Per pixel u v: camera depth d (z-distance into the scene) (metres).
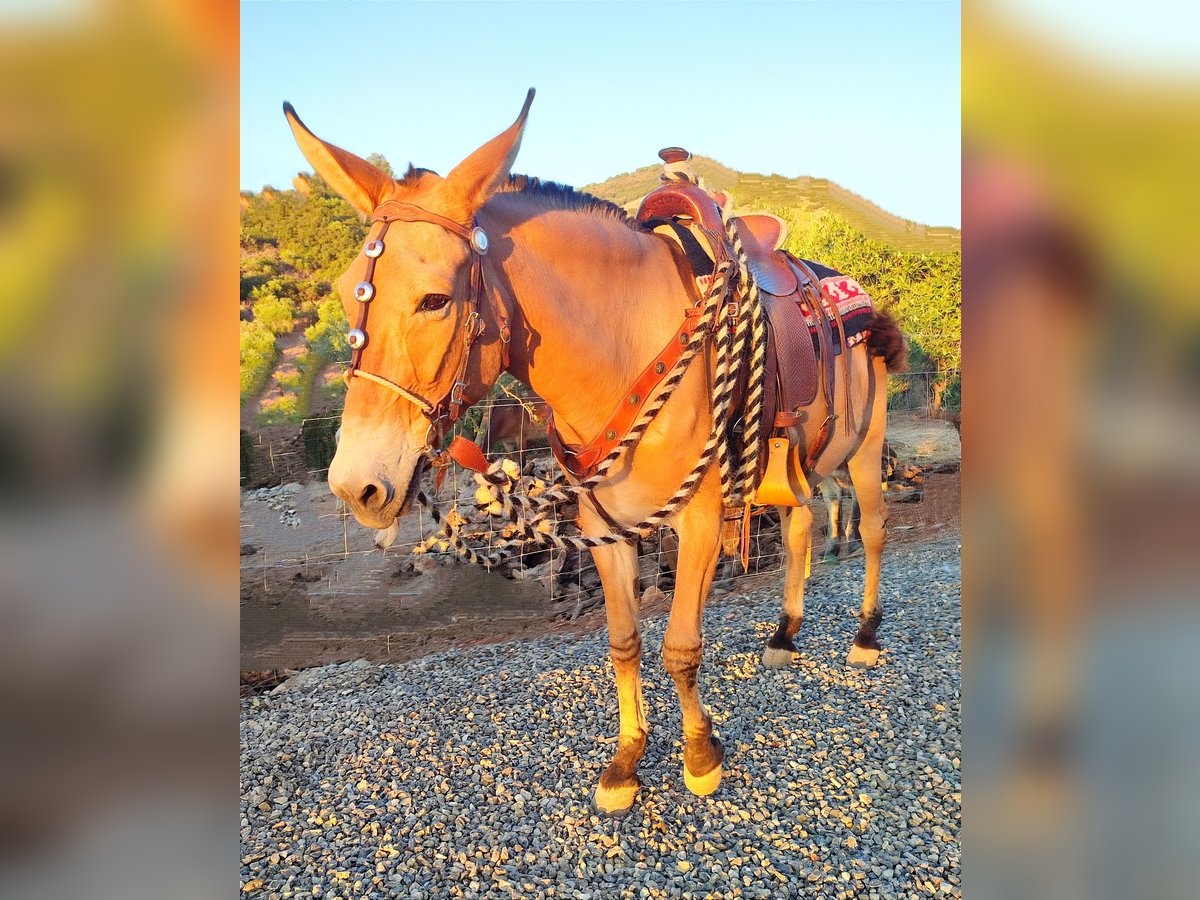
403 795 2.73
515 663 3.95
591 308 2.10
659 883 2.25
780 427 2.49
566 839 2.47
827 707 3.28
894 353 3.38
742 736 3.04
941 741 2.99
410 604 4.93
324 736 3.20
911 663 3.72
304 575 5.29
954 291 8.81
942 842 2.40
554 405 2.18
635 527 2.28
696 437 2.24
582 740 3.07
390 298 1.69
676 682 2.47
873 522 3.59
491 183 1.77
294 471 6.86
